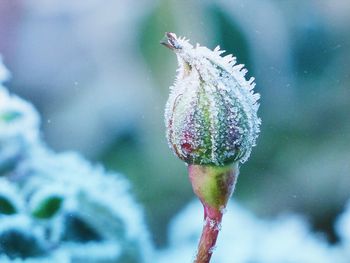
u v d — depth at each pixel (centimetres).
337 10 40
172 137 19
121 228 25
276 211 37
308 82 40
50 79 41
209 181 19
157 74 37
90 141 39
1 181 24
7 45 43
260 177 38
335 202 37
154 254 26
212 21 35
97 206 24
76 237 24
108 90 39
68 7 41
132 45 38
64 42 42
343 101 40
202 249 19
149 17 36
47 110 40
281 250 28
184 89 18
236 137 18
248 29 37
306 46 40
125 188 26
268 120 39
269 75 39
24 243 24
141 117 38
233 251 28
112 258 25
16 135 25
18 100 25
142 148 38
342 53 40
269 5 38
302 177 38
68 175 25
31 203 24
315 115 39
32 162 25
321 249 29
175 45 18
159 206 36
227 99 18
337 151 39
